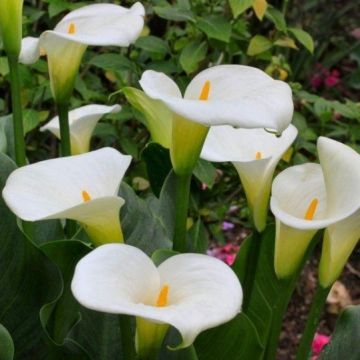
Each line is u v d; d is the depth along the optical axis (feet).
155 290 2.07
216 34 4.15
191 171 2.46
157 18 5.65
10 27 2.52
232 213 5.73
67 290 2.66
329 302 5.45
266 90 2.20
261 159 2.58
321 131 5.08
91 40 2.49
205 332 2.69
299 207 2.58
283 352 5.03
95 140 5.75
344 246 2.46
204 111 2.02
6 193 2.24
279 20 4.61
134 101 2.77
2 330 2.31
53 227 3.12
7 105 5.31
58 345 2.51
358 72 7.04
